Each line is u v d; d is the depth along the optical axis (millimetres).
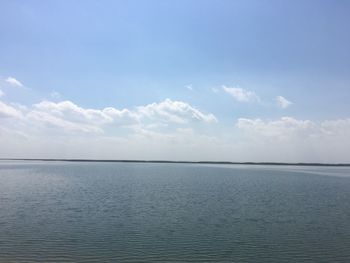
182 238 34156
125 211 49031
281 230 37781
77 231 36594
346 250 30859
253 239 34062
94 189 80750
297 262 27922
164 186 91312
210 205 55312
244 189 83625
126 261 27688
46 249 30250
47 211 48344
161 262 27656
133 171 193000
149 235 35219
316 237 34969
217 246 31672
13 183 94625
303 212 49000
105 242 32562
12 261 27172
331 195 70938
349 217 45344
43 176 129375
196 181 112000
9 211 48000
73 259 27922
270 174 167250
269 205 55594
